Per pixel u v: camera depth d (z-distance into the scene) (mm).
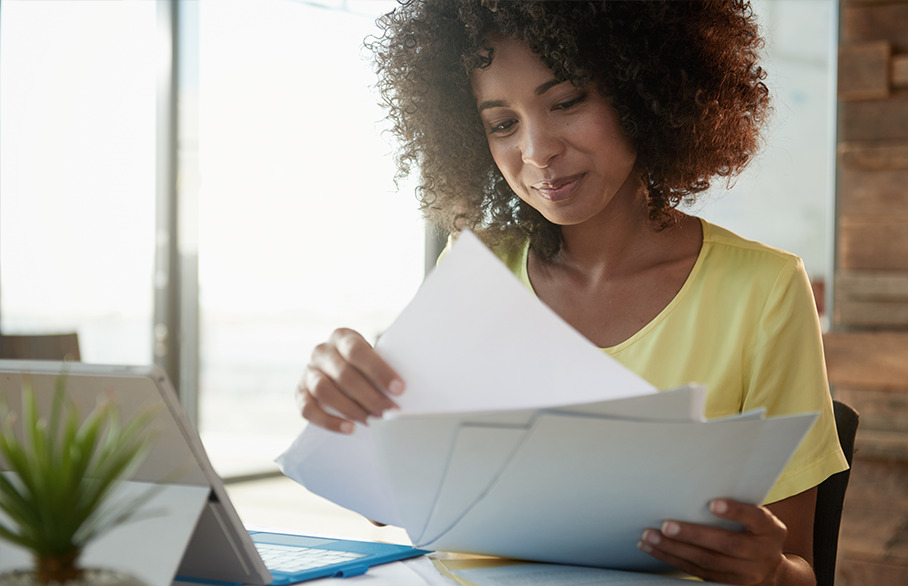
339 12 4488
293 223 4602
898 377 2426
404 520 820
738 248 1213
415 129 1418
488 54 1113
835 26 2764
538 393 766
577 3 1072
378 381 799
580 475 724
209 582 821
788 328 1138
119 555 732
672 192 1232
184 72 4387
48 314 4008
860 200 2594
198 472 752
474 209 1430
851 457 1141
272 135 4590
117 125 4195
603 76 1101
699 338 1168
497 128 1162
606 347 1215
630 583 798
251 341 4668
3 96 3846
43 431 580
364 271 4570
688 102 1165
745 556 765
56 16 3982
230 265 4547
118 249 4215
